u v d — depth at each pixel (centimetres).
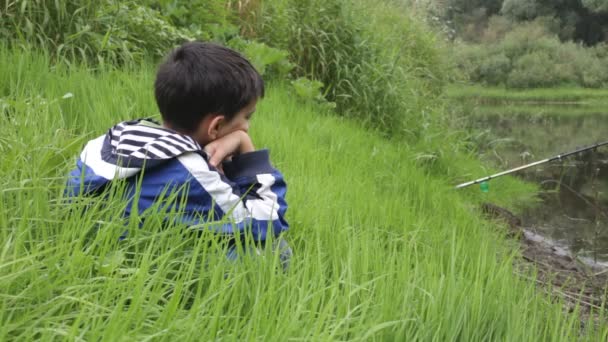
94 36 387
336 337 150
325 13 646
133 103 337
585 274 387
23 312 125
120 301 125
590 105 2642
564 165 868
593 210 639
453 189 581
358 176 385
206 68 180
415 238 266
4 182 176
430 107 822
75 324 111
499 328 177
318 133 465
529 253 426
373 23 712
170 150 168
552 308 209
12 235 149
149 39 452
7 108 264
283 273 175
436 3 1141
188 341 124
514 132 1433
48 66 340
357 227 258
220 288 148
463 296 177
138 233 162
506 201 669
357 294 173
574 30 3928
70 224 157
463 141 862
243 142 191
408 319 153
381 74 651
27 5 364
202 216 171
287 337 130
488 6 4334
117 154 170
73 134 263
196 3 534
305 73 625
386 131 652
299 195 260
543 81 3106
